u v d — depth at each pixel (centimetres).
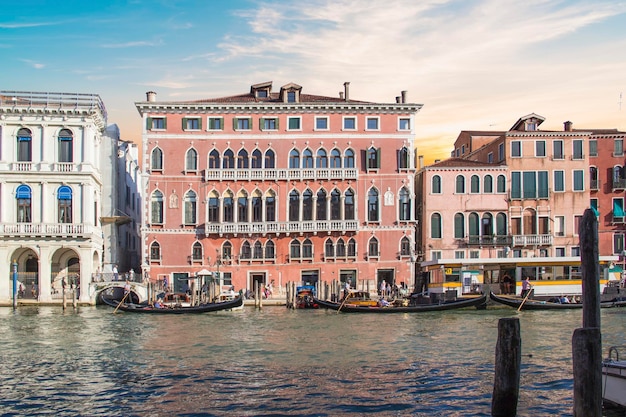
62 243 4312
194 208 4738
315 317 3466
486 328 2864
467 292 4062
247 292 4600
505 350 1284
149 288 4003
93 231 4403
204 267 4709
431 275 4375
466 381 1741
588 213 1330
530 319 3206
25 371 1912
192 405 1532
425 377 1797
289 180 4775
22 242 4281
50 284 4322
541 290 4031
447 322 3139
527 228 4919
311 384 1727
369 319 3331
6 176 4303
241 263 4741
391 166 4831
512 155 4928
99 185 4731
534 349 2223
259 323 3153
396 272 4794
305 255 4781
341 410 1484
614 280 4103
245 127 4794
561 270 4056
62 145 4391
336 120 4819
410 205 4822
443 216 4878
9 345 2400
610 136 5072
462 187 4900
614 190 5038
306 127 4809
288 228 4725
